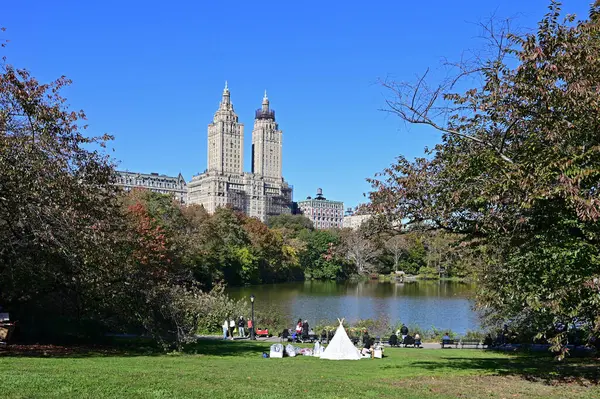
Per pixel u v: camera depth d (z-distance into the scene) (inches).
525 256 526.0
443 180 579.8
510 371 629.3
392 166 610.9
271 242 4237.2
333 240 4515.3
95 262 788.6
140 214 1674.5
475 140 523.2
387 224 614.5
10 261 739.4
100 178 796.0
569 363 731.4
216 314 1437.0
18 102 687.7
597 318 455.5
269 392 433.7
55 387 411.5
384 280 4451.3
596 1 461.4
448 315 1969.7
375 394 444.5
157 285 910.4
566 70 432.5
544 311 530.3
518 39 472.7
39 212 661.9
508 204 499.8
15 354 677.3
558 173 431.2
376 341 1224.8
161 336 916.0
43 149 693.3
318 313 2016.5
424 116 542.6
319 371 630.5
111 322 978.1
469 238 608.4
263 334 1350.9
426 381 531.5
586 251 465.1
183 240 1813.5
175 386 441.1
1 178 616.7
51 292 882.8
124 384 438.0
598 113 428.5
